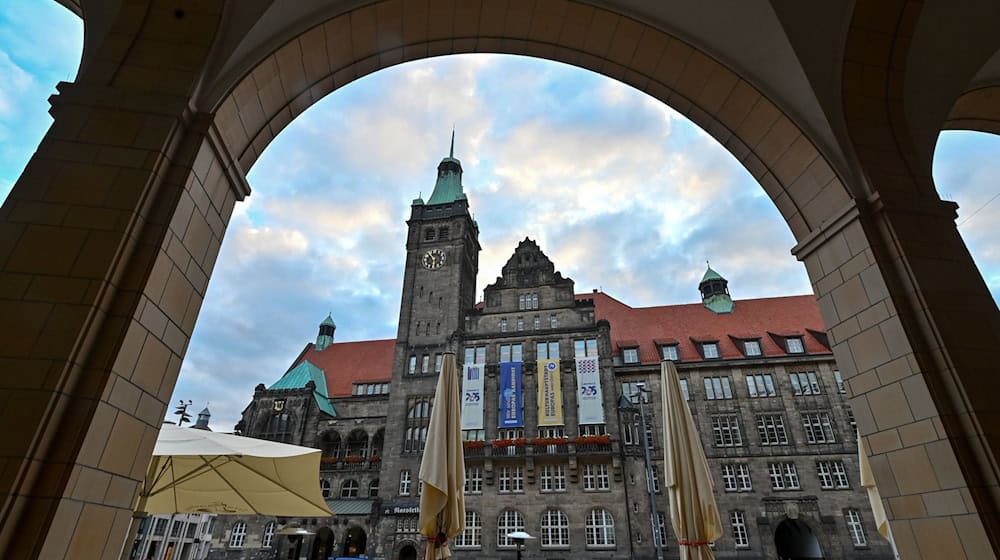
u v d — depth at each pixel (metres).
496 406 43.91
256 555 45.53
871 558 37.38
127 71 5.29
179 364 5.03
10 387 3.72
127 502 4.30
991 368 5.65
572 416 42.16
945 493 5.34
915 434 5.72
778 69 7.20
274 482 8.30
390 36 7.28
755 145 7.93
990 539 4.87
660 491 39.72
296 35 6.16
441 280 52.25
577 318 46.47
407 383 47.12
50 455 3.65
